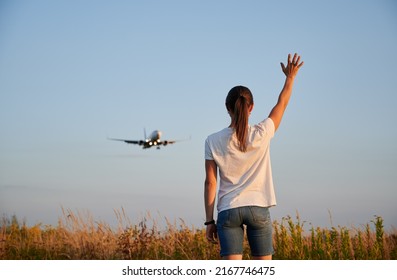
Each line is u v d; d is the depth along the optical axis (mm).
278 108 8797
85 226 21266
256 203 8094
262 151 8234
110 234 21141
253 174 8211
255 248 8266
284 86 9117
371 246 17469
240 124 8109
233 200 8102
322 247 17547
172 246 19938
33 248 21469
